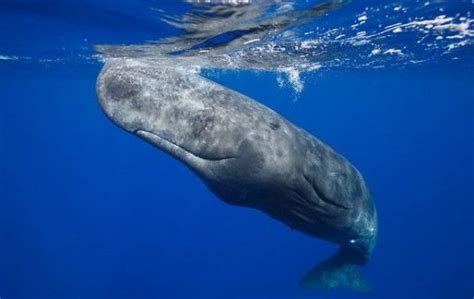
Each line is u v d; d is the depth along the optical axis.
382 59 22.59
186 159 7.14
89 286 34.69
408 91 50.12
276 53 18.56
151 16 13.04
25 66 28.66
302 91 46.59
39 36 17.25
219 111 7.09
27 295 33.34
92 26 14.94
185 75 7.46
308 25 14.06
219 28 14.11
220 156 7.03
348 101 62.66
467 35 17.00
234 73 26.34
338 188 8.70
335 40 16.52
